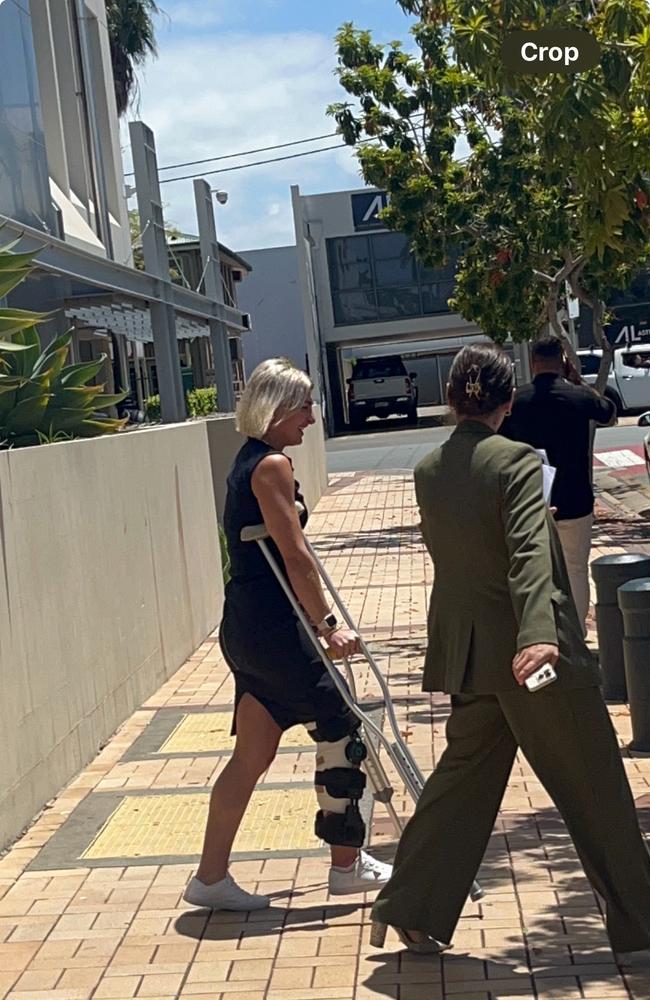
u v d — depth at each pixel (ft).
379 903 15.31
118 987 15.39
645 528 55.77
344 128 58.03
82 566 25.73
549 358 27.07
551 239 54.24
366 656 17.28
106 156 76.84
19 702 21.48
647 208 31.04
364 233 156.04
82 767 24.81
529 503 14.25
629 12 28.55
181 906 17.76
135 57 139.85
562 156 29.96
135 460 30.83
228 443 58.08
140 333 71.92
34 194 47.16
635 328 140.26
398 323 157.07
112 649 27.58
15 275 26.91
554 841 19.39
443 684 14.98
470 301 60.03
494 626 14.51
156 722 28.17
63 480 24.82
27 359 31.55
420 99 56.59
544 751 14.51
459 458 14.85
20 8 47.93
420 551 53.93
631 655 23.41
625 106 29.32
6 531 21.39
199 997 15.02
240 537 16.79
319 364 150.30
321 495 80.69
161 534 33.12
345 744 17.17
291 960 15.84
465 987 14.82
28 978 15.78
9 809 20.71
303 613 16.70
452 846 15.11
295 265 195.11
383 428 157.69
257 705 17.01
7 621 21.15
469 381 15.02
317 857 19.39
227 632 17.06
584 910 16.79
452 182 57.11
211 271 75.00
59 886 18.81
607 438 104.22
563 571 14.56
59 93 67.41
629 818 14.56
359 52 57.36
